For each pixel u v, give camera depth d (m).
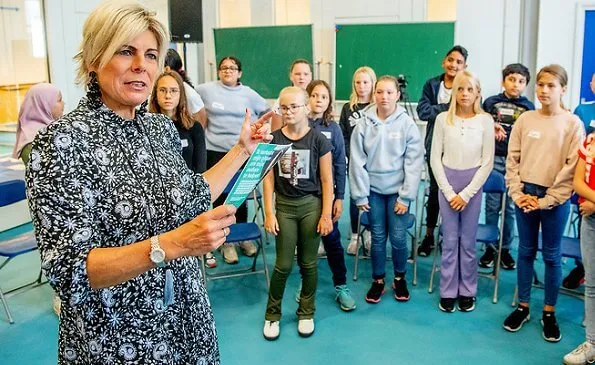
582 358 2.68
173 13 6.12
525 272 3.08
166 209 1.24
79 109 1.20
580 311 3.27
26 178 1.12
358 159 3.36
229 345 2.95
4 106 5.25
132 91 1.19
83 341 1.20
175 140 1.40
